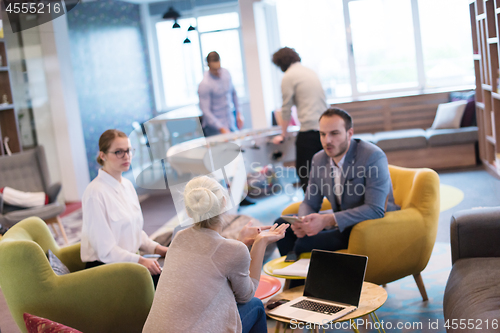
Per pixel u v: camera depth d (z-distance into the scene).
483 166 5.61
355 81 7.54
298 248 2.66
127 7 8.42
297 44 7.75
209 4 8.23
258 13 7.04
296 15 7.66
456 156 5.84
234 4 8.13
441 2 7.08
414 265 2.57
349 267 2.02
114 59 8.02
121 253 2.38
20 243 2.07
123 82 8.20
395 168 2.95
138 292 2.13
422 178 2.60
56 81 6.59
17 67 6.29
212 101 4.70
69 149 6.69
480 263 2.12
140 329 2.17
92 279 2.11
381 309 2.60
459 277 2.07
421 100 6.57
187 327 1.69
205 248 1.76
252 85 6.90
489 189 4.62
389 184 2.65
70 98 6.73
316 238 2.66
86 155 7.04
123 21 8.33
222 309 1.75
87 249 2.46
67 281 2.10
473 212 2.29
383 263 2.50
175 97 8.88
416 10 7.18
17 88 6.30
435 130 6.04
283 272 2.32
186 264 1.75
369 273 2.50
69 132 6.68
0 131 5.84
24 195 4.86
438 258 3.21
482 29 4.97
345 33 7.51
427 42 7.22
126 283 2.12
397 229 2.49
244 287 1.83
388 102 6.67
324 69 7.71
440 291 2.72
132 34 8.57
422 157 5.93
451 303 1.96
